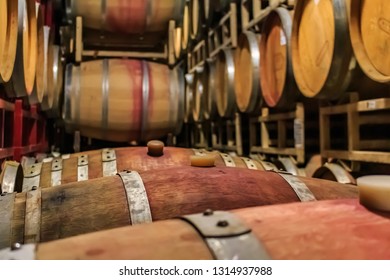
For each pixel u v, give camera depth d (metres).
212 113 6.71
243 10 5.64
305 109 4.22
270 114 4.82
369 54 2.82
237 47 5.64
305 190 2.11
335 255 0.99
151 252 0.97
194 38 8.05
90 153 3.52
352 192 2.25
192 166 2.30
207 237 1.02
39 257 0.98
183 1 6.80
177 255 0.96
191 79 8.24
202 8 7.30
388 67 2.61
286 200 1.99
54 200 1.84
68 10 6.34
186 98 8.35
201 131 8.26
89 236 1.11
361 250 1.00
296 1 3.81
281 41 4.26
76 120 6.03
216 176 2.06
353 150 3.12
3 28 3.10
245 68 5.43
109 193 1.87
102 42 7.19
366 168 3.31
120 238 1.06
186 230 1.09
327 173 3.43
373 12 2.76
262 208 1.31
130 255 0.96
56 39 7.19
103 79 6.02
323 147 3.55
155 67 6.50
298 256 0.98
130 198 1.82
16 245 1.06
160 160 3.33
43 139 6.26
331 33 3.25
